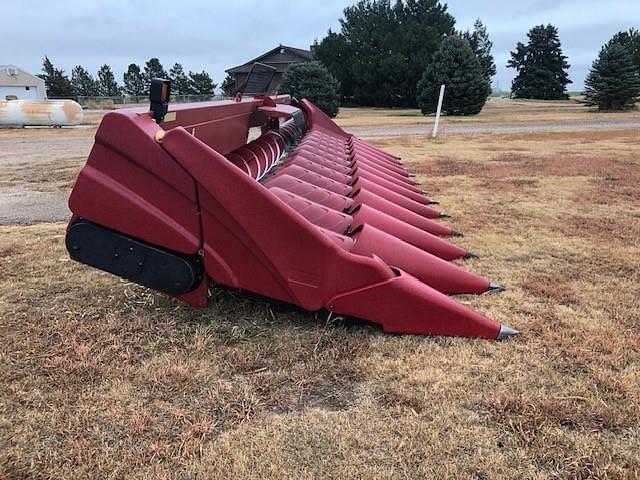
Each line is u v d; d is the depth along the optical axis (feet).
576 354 8.87
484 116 86.02
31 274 12.74
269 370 8.45
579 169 29.09
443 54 89.86
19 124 70.28
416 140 48.03
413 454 6.56
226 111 14.33
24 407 7.49
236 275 9.38
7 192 24.82
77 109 70.79
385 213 14.70
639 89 94.53
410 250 11.48
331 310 9.50
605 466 6.32
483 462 6.41
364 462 6.44
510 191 23.09
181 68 229.25
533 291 11.67
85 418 7.23
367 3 157.58
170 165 8.82
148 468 6.34
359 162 21.76
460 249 13.84
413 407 7.48
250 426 7.11
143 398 7.70
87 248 9.36
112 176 9.03
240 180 8.82
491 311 10.59
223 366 8.55
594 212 19.13
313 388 7.98
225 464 6.41
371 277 9.27
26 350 9.02
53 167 33.40
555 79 178.29
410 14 155.53
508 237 15.87
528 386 7.94
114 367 8.49
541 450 6.59
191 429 7.01
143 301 10.94
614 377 8.14
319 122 28.40
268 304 9.89
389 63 138.21
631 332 9.68
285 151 19.90
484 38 172.35
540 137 49.88
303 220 9.06
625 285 12.03
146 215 9.08
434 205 20.11
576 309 10.75
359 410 7.44
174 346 9.18
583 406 7.45
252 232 9.02
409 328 9.45
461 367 8.48
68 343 9.26
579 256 14.10
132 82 230.48
